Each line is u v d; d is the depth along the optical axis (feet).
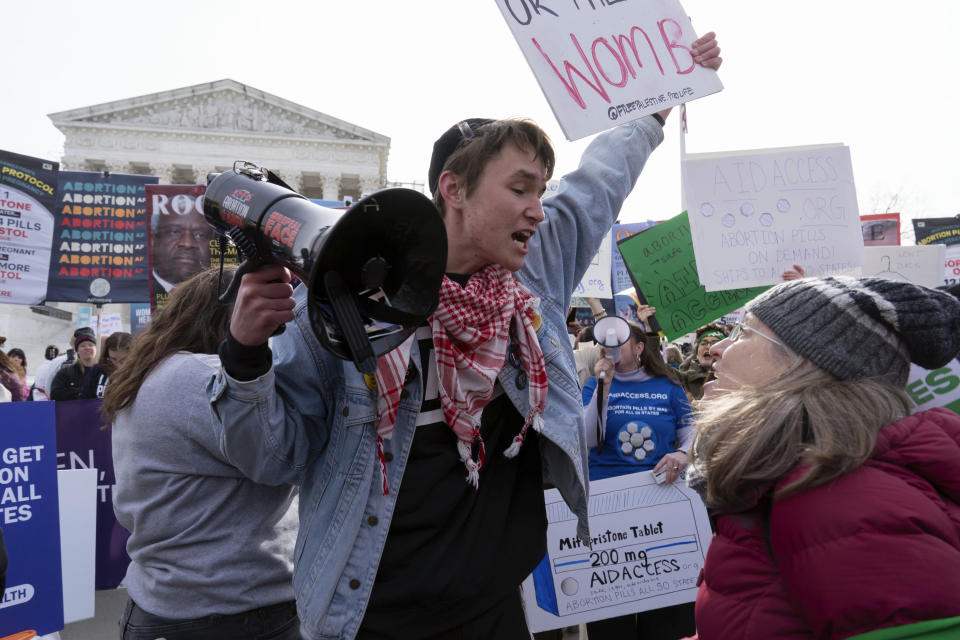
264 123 150.71
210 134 146.82
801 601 3.41
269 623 5.72
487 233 4.58
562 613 9.68
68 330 92.84
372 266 3.37
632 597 9.70
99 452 11.62
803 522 3.42
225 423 4.16
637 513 9.95
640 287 13.16
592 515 9.93
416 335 4.69
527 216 4.60
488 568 4.68
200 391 5.50
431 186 5.18
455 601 4.55
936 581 3.10
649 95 6.44
